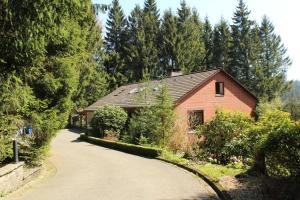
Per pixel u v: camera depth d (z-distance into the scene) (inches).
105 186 446.0
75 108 1908.2
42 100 543.5
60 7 355.9
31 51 376.8
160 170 550.6
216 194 389.4
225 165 564.4
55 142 1079.6
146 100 1014.4
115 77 2434.8
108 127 1084.5
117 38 2647.6
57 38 443.5
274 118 540.1
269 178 366.6
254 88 2476.6
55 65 544.4
